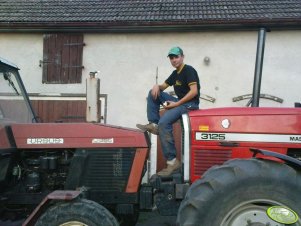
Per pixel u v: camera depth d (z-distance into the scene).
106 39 9.37
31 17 9.69
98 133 3.90
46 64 9.51
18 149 3.86
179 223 3.20
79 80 9.41
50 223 3.35
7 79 4.43
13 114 4.41
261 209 3.13
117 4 10.44
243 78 8.95
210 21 8.88
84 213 3.35
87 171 3.86
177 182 3.88
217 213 3.12
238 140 3.76
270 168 3.17
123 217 4.25
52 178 3.94
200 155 3.82
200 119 3.85
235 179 3.15
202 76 9.03
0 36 9.68
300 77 8.83
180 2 10.36
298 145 3.68
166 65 9.17
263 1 10.03
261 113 3.78
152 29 9.13
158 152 7.94
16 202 3.91
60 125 3.92
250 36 8.98
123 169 3.87
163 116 4.11
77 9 10.19
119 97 9.23
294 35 8.89
